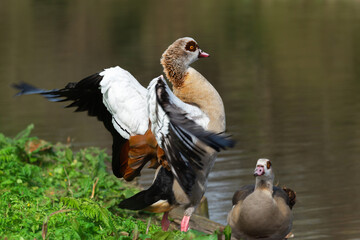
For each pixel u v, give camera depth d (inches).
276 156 586.6
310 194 493.7
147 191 284.2
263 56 1232.8
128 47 1400.1
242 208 417.1
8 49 1419.8
